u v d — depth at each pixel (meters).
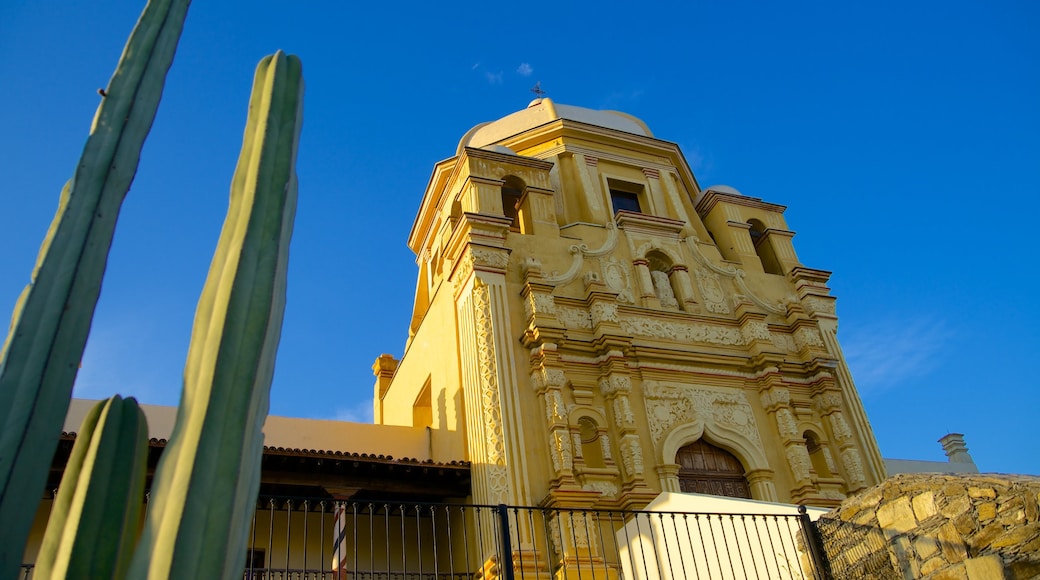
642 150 22.17
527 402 15.54
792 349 19.23
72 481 3.37
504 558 8.65
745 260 20.56
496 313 16.20
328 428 17.22
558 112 23.03
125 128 4.20
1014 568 7.03
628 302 18.22
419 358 20.53
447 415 17.08
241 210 4.11
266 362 3.78
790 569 9.45
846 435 17.75
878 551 8.38
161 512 3.22
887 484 8.48
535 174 19.38
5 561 3.04
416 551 15.42
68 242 3.76
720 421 17.05
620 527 14.45
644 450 15.81
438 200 22.06
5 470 3.15
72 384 3.53
